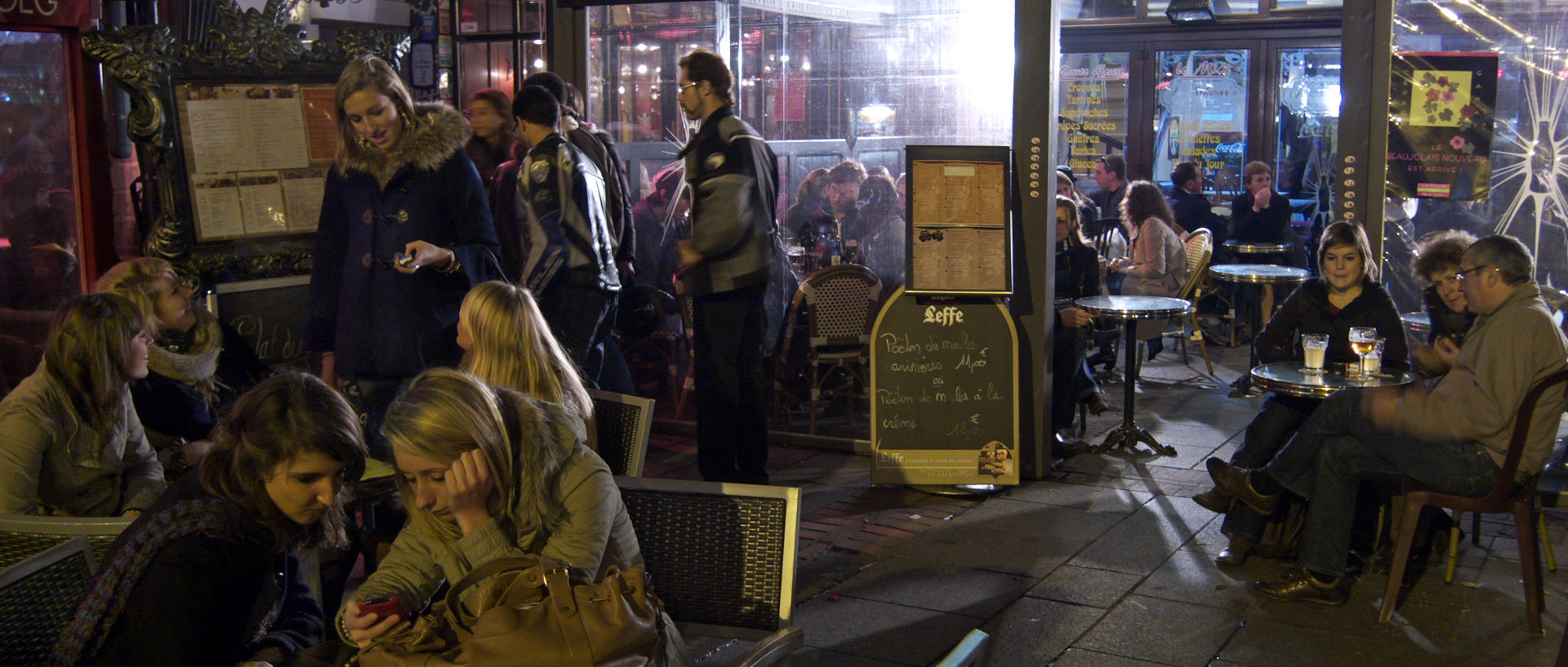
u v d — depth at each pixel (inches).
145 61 182.5
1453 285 188.7
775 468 242.4
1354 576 176.2
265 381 86.0
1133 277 333.4
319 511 85.2
